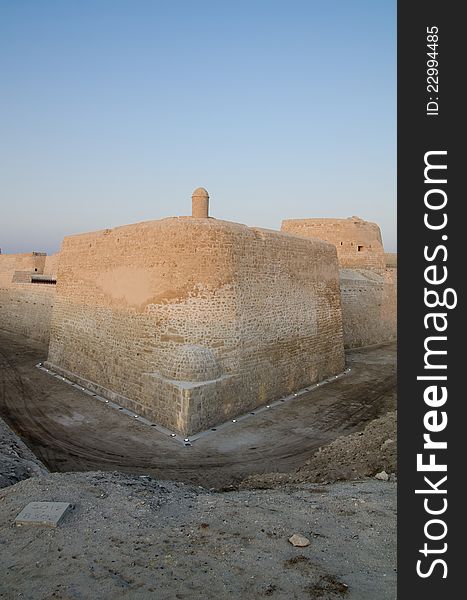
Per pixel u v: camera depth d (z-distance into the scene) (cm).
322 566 431
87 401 1364
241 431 1129
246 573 420
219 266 1227
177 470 912
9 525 517
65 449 1012
